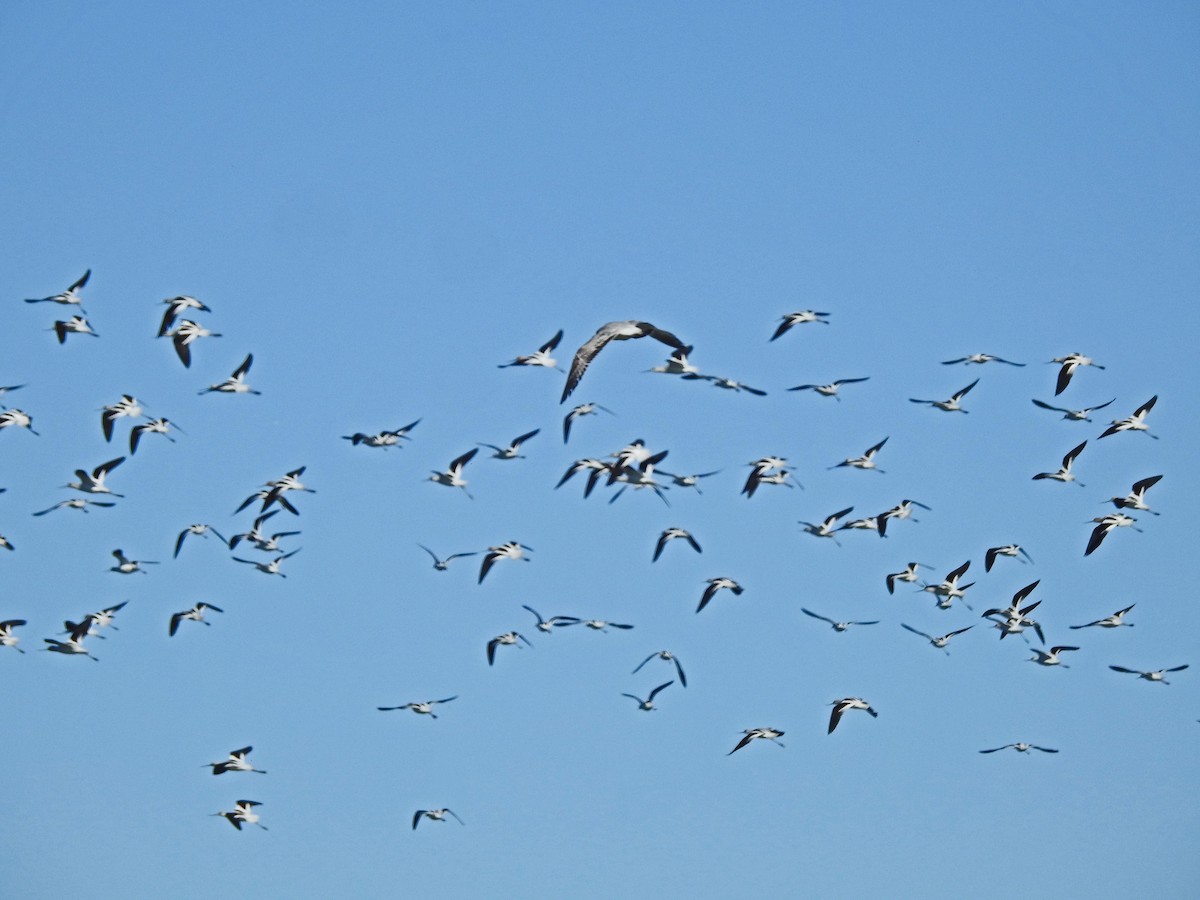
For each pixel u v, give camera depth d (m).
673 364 60.16
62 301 59.12
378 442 65.81
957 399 63.69
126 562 65.06
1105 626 64.62
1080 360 62.12
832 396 63.16
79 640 63.84
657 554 66.31
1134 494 61.84
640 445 63.78
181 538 66.25
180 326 57.69
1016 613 65.06
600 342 35.47
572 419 63.72
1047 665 65.00
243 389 61.31
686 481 63.94
